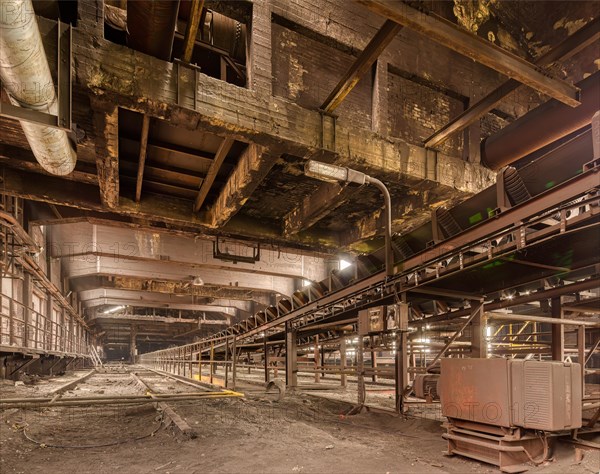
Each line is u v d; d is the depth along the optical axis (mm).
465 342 9711
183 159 11500
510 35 14664
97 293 33094
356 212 15547
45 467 4340
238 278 26734
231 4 9414
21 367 16156
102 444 5328
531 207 5602
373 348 8516
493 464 4312
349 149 10258
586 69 13273
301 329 13125
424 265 7414
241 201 12195
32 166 12000
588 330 10250
